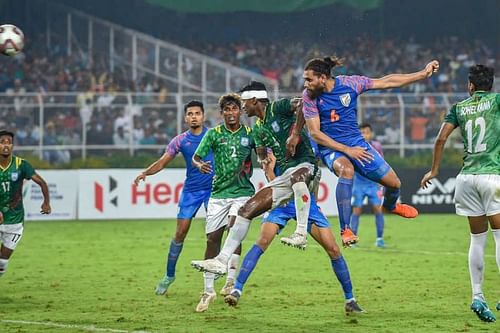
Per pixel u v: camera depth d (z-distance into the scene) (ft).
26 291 41.60
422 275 46.52
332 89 32.42
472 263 32.27
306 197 32.42
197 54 116.37
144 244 64.13
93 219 85.25
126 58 118.42
